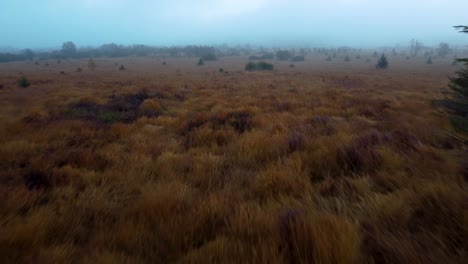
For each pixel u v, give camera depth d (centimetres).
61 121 775
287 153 495
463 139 461
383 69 4897
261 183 364
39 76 3272
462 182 319
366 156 422
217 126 728
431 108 905
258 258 203
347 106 1058
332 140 533
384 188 344
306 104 1091
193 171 432
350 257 196
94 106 1106
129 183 384
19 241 229
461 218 234
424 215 265
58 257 212
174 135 712
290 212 260
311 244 215
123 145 591
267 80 2569
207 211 279
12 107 1067
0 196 309
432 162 389
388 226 252
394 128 656
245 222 256
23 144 549
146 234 248
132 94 1489
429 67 5494
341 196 323
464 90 466
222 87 1919
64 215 285
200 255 212
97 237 247
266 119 801
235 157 498
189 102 1253
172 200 303
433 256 201
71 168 425
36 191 331
